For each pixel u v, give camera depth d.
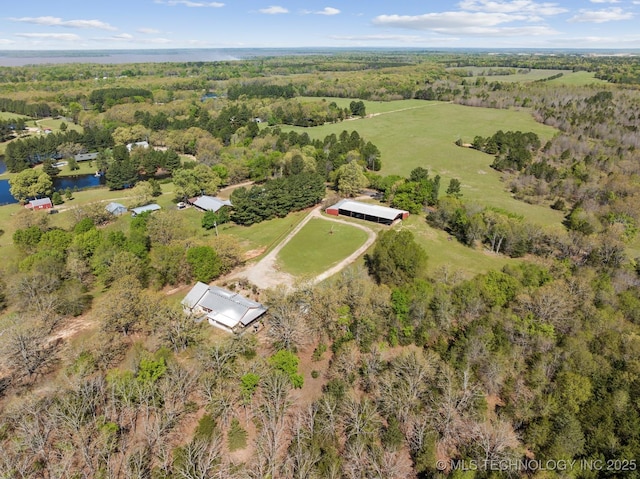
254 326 69.69
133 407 51.09
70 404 49.84
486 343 58.94
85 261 84.56
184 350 62.91
